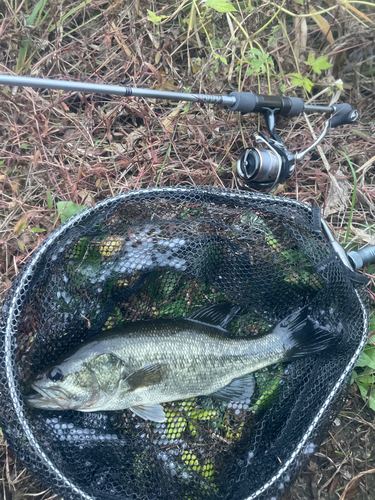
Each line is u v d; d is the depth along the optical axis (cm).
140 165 60
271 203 51
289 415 49
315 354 50
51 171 59
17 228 55
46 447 44
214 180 61
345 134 65
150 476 47
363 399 59
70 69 62
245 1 64
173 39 62
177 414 50
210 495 48
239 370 49
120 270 46
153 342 47
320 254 47
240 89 61
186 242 46
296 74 59
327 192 62
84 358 45
